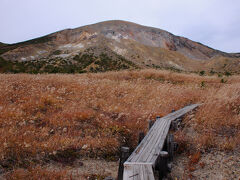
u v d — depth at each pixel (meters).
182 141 5.36
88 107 8.11
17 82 10.47
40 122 6.24
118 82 13.64
